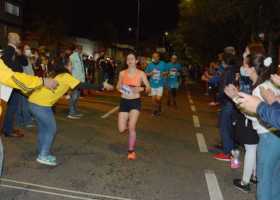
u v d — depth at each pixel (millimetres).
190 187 6723
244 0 22156
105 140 9859
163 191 6441
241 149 9750
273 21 19656
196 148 9625
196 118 14805
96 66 24234
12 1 37938
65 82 7242
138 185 6645
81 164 7652
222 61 9000
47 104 7332
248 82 6555
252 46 6387
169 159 8453
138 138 10438
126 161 8070
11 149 8422
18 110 10859
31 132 10273
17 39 9242
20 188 6145
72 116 13016
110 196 6066
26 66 11547
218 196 6367
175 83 17562
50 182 6508
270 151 4859
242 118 6445
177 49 59844
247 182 6664
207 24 34688
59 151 8539
